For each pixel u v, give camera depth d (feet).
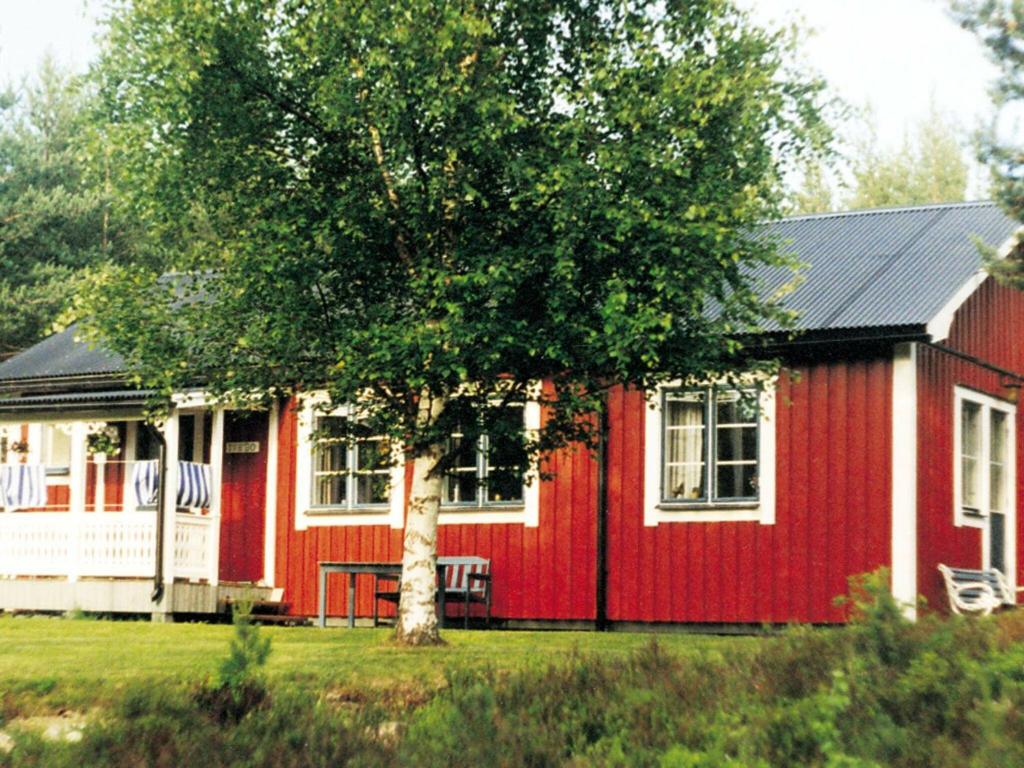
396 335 46.14
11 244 142.00
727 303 49.73
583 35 49.75
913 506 63.41
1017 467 75.25
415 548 52.01
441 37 44.75
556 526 71.92
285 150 50.52
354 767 28.68
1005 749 26.48
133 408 77.36
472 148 46.83
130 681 39.50
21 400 80.74
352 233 48.11
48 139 155.63
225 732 30.68
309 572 79.56
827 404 65.46
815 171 50.39
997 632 36.55
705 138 47.80
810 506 65.51
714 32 48.16
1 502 82.74
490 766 28.55
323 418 79.71
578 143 46.80
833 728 28.37
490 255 46.60
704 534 68.03
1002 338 74.79
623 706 33.42
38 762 28.73
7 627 63.00
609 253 46.78
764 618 66.08
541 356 48.24
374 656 47.21
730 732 29.84
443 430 49.98
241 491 82.84
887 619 32.96
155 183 50.67
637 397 70.18
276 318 48.42
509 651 49.21
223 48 48.06
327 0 46.42
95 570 78.48
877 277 68.03
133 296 51.85
